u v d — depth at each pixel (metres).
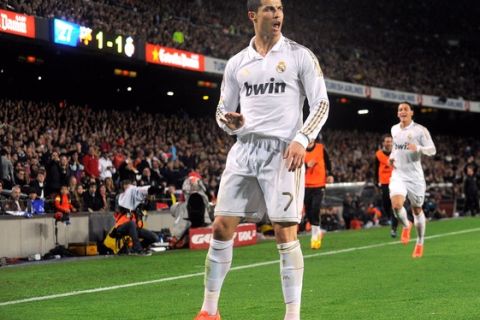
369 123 55.44
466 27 63.12
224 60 32.38
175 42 31.28
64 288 10.75
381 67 49.12
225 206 6.22
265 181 6.09
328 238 20.91
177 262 14.72
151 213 20.55
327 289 10.09
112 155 24.62
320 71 6.16
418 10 60.12
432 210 32.53
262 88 6.14
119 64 30.69
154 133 30.78
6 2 21.72
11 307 8.84
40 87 32.53
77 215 17.84
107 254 17.09
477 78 56.12
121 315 8.07
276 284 10.80
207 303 6.30
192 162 27.53
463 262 13.47
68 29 23.31
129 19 29.97
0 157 18.03
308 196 17.23
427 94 49.31
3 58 28.41
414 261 13.84
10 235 16.08
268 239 21.77
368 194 30.56
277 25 6.15
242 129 6.10
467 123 60.16
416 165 14.50
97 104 35.53
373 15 55.88
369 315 7.90
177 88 37.66
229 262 6.33
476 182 38.91
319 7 51.50
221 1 41.44
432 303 8.73
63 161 19.05
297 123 6.18
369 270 12.45
